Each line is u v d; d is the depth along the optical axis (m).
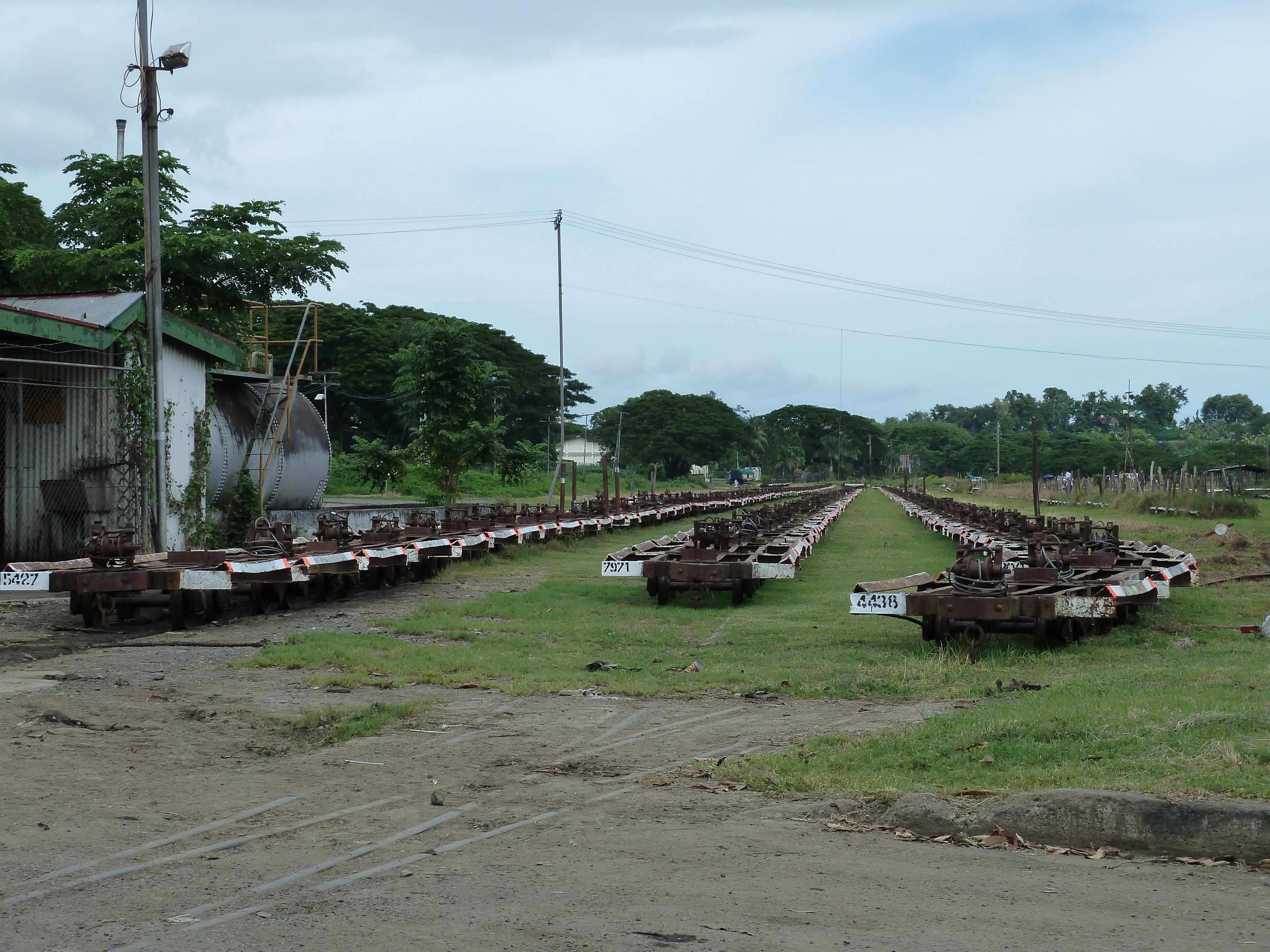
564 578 20.02
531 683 9.59
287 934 4.05
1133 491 52.75
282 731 7.86
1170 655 10.74
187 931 4.09
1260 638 11.85
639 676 9.98
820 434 170.12
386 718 8.12
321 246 38.28
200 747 7.36
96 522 16.78
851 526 41.41
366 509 30.62
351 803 6.00
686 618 14.30
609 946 3.93
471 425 47.66
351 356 78.06
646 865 4.88
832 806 5.79
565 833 5.41
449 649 11.52
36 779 6.42
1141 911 4.30
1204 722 6.59
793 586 18.41
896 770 6.42
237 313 38.56
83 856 5.04
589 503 37.91
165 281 36.12
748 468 145.25
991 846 5.18
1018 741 6.67
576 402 106.00
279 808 5.90
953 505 40.19
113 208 35.97
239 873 4.79
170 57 18.94
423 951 3.88
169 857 5.03
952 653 11.03
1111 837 5.14
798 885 4.61
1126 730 6.64
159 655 11.33
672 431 121.06
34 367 19.27
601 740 7.54
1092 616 11.09
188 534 21.48
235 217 39.75
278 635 12.68
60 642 12.30
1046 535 21.38
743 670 10.30
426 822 5.63
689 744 7.40
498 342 94.94
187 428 21.67
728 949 3.89
